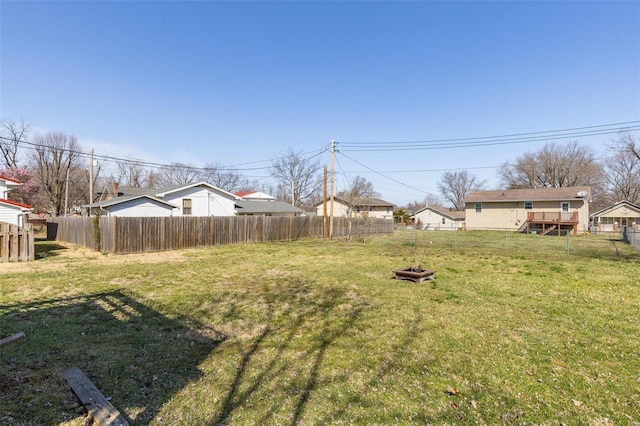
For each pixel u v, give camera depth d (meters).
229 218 17.39
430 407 2.88
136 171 48.91
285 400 2.95
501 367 3.65
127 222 13.41
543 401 3.00
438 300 6.38
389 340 4.39
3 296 6.38
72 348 3.98
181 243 15.27
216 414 2.73
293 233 20.95
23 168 32.25
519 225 31.31
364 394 3.07
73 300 6.14
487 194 34.12
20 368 3.43
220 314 5.42
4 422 2.52
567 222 27.12
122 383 3.20
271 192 56.22
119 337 4.38
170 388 3.12
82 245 15.52
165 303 6.02
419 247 16.03
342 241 19.70
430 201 72.81
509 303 6.20
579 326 4.98
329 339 4.41
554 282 7.99
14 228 10.88
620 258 12.26
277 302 6.18
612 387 3.24
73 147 35.84
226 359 3.78
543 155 45.53
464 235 26.64
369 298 6.51
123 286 7.34
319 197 50.62
